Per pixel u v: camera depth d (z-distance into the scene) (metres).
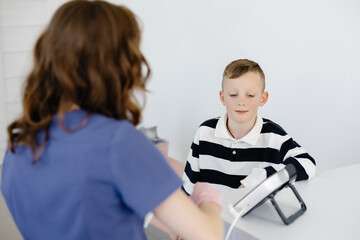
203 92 3.11
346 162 2.89
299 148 1.57
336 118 2.81
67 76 0.78
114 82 0.80
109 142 0.78
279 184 1.13
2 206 2.70
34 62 0.84
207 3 2.96
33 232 0.85
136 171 0.78
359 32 2.62
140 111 0.87
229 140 1.65
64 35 0.78
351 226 1.15
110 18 0.79
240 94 1.58
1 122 3.07
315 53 2.74
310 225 1.16
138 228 0.85
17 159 0.85
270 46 2.85
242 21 2.90
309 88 2.80
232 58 2.96
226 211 1.23
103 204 0.78
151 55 3.02
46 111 0.83
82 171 0.77
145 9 2.95
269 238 1.09
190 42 3.05
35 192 0.81
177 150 3.25
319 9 2.66
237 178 1.65
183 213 0.82
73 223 0.79
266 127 1.65
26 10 2.96
